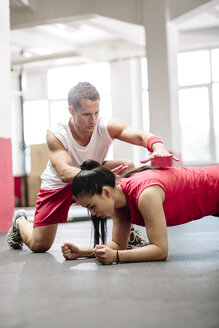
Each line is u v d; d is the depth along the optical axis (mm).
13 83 13688
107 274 1929
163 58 8023
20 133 13609
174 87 8219
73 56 11219
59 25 10281
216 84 11781
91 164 2111
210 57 11789
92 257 2475
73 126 2594
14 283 1854
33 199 10961
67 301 1491
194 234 3752
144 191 2074
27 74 13578
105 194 2092
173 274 1879
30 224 2998
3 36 4938
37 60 11422
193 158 12055
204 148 11969
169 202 2182
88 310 1366
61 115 13320
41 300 1525
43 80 13445
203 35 11133
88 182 2057
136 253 2154
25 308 1428
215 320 1233
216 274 1868
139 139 2477
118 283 1737
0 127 4766
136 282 1742
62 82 13258
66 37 11531
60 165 2506
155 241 2148
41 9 8617
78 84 2451
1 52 4883
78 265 2223
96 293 1585
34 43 10781
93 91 2420
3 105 4855
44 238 2773
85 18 8539
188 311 1323
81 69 12945
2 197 4723
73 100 2422
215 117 11820
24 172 11148
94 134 2590
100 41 12023
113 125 2572
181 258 2338
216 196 2293
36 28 10695
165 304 1406
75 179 2082
